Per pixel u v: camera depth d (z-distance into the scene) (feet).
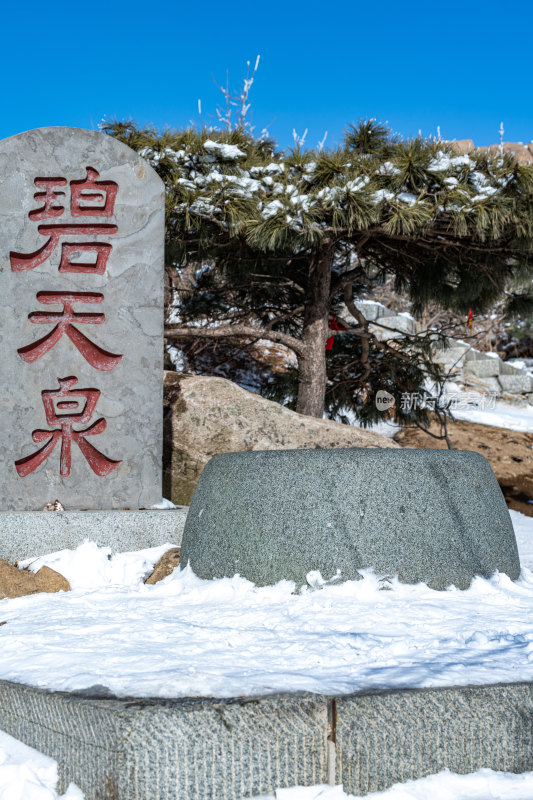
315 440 27.22
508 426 50.31
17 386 21.95
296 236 29.94
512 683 9.36
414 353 41.60
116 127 31.76
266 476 15.11
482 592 14.64
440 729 8.84
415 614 12.86
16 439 21.88
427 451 15.33
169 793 7.93
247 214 30.01
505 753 9.09
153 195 23.24
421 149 30.37
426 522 14.70
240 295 41.57
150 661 10.03
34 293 22.16
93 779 8.11
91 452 22.45
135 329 22.94
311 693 8.75
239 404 27.22
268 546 14.78
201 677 9.05
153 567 19.24
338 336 41.70
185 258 35.37
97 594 16.34
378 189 30.07
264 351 50.65
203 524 16.05
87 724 8.25
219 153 31.19
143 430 22.93
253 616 12.98
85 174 22.71
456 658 10.35
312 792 8.32
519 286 37.22
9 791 8.38
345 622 12.39
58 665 10.03
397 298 78.84
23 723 9.33
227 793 8.13
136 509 22.65
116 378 22.72
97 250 22.71
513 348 75.41
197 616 13.34
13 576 17.87
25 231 22.13
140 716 7.97
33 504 21.93
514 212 30.04
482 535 15.24
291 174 31.40
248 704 8.35
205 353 47.62
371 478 14.66
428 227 31.42
